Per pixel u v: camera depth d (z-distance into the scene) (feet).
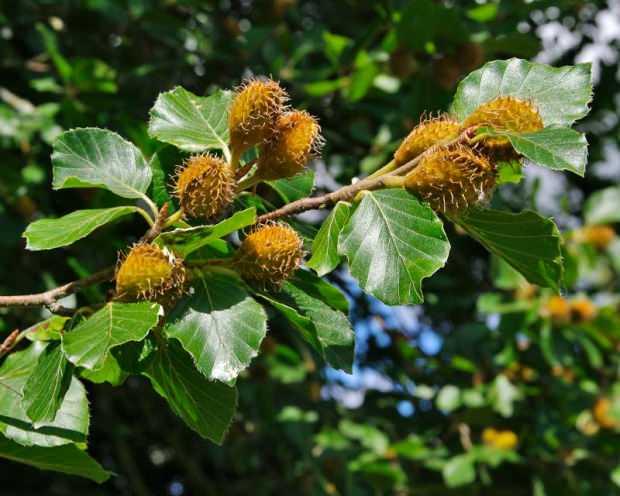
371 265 7.07
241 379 18.95
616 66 24.09
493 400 17.47
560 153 6.51
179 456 23.09
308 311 7.79
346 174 16.67
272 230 7.43
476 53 15.06
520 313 17.24
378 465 17.47
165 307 7.27
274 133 7.51
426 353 19.81
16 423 7.51
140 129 13.67
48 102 17.95
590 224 18.85
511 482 18.69
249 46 18.61
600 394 19.15
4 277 17.49
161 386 7.72
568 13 22.22
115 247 14.98
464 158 6.98
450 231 19.24
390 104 17.65
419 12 14.53
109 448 25.59
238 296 7.34
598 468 18.24
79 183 8.09
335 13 21.30
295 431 18.57
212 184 7.23
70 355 6.59
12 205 16.63
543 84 7.70
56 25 18.99
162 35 18.76
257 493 21.52
